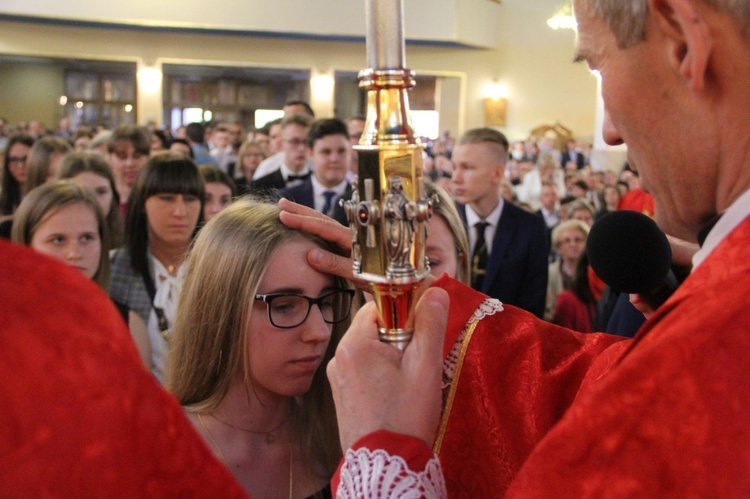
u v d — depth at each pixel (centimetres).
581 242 388
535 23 1470
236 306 119
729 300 55
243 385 122
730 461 51
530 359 103
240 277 118
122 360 48
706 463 51
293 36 1362
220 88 1587
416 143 69
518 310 109
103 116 1655
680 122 65
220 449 121
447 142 1296
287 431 129
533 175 960
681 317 58
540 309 320
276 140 711
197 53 1385
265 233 120
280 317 119
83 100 1648
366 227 70
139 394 47
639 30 64
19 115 1678
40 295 46
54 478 43
